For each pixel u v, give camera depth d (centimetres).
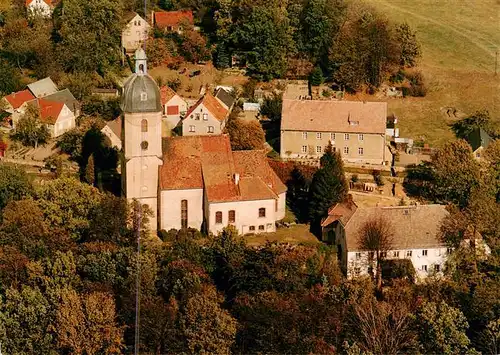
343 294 12400
